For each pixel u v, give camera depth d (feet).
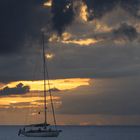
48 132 474.08
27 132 474.49
